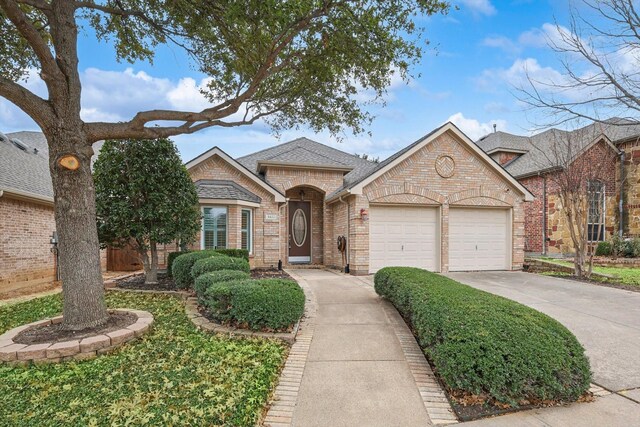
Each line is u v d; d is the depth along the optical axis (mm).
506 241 13266
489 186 12930
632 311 6832
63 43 5121
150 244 9422
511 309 4316
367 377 3986
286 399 3508
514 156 19688
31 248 10430
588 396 3521
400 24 6320
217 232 12523
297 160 15164
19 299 8375
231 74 8008
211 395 3412
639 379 3941
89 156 5359
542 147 17734
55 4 5172
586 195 12164
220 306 5531
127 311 6008
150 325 5406
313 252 15969
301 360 4449
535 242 16188
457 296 4867
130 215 8523
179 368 4055
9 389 3586
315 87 7824
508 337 3602
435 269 12594
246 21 5832
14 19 4477
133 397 3387
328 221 15266
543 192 15828
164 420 2998
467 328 3754
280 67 6906
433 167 12508
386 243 12312
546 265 12633
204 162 13602
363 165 18000
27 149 14891
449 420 3141
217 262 7496
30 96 4848
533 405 3359
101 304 5285
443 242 12516
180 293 7977
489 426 3035
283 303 5332
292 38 6270
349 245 12500
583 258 11062
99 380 3770
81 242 5141
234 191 12977
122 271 13859
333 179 15383
